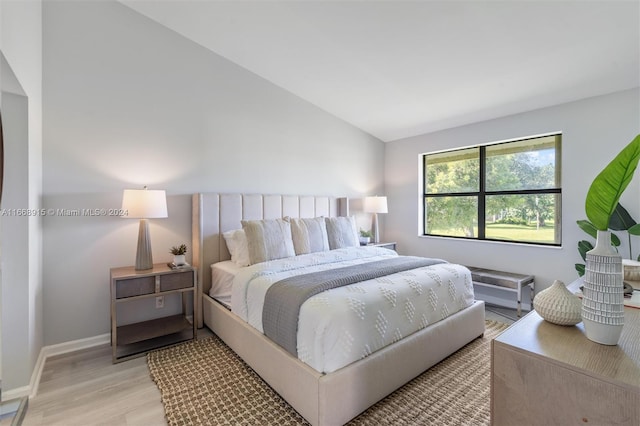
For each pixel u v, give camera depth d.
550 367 0.96
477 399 1.78
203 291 2.97
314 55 3.05
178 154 3.00
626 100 2.85
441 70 2.94
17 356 1.83
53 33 2.37
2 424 1.63
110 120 2.63
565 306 1.20
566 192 3.21
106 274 2.61
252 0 2.44
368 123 4.50
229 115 3.34
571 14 2.08
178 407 1.71
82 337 2.49
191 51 3.07
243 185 3.45
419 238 4.58
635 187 2.79
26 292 1.88
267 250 2.73
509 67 2.76
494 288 3.78
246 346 2.11
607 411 0.86
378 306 1.76
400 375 1.82
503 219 3.82
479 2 2.10
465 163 4.18
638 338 1.10
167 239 2.94
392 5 2.23
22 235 1.88
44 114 2.33
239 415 1.64
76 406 1.74
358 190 4.71
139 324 2.68
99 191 2.58
